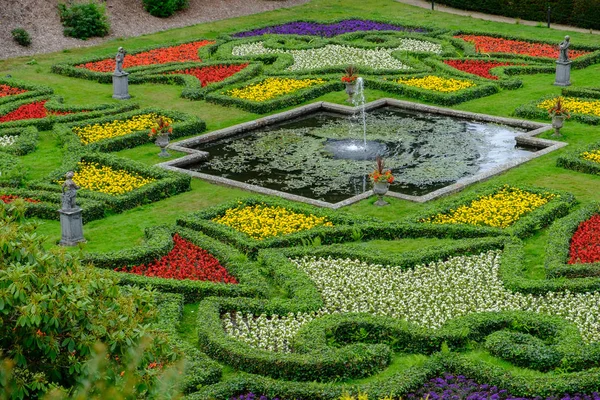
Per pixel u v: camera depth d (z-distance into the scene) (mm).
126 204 20328
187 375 12938
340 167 22844
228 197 20953
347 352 13500
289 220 19125
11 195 20297
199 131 25844
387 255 17141
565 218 18672
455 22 40156
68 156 23141
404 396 12594
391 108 28656
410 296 15734
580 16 39031
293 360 13336
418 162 23109
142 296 9992
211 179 22000
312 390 12648
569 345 13547
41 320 8688
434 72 31141
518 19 40812
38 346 8711
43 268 9172
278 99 27938
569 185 21031
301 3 45219
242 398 12586
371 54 33875
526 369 13367
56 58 34656
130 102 28562
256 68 31641
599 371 12781
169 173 21750
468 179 21375
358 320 14539
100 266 16859
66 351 9023
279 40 36250
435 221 18875
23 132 25344
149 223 19516
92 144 23984
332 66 31859
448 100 27875
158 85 30766
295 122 27234
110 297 9648
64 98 29219
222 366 13500
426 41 35750
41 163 23312
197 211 19609
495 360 13680
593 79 30312
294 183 21859
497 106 27703
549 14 39281
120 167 22453
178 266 17188
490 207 19453
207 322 14633
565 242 17469
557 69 29422
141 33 38906
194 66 32219
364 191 21219
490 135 25406
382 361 13602
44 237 9664
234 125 26203
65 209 18062
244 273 16625
